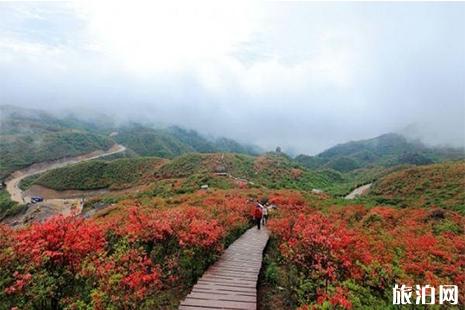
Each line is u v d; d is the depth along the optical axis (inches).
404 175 2517.2
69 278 311.9
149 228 448.8
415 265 397.1
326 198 1739.7
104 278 285.9
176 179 3240.7
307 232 411.5
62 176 4399.6
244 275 440.1
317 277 343.9
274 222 653.9
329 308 261.3
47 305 286.7
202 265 462.9
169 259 416.5
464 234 725.9
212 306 334.0
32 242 304.7
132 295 288.4
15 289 252.8
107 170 4375.0
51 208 2903.5
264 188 2517.2
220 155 4205.2
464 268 436.1
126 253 358.6
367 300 282.5
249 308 332.2
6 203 3363.7
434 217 937.5
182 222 488.7
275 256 538.9
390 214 962.7
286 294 390.0
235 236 688.4
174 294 384.8
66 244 323.9
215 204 973.8
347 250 388.5
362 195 2561.5
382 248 460.4
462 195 1599.4
